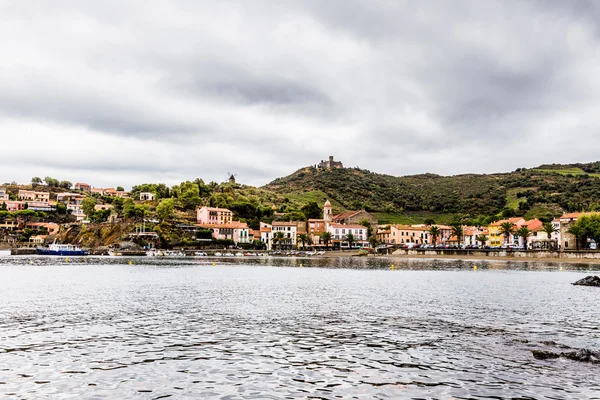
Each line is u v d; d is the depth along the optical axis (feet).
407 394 70.44
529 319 134.82
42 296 180.55
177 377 77.97
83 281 247.29
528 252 547.08
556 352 95.61
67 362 86.02
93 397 68.03
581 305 164.35
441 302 171.01
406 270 368.27
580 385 75.00
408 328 120.57
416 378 78.38
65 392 69.92
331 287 226.38
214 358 89.97
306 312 146.20
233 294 193.88
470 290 213.66
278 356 91.86
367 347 99.71
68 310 146.51
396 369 83.61
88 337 107.14
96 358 89.10
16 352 92.73
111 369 82.07
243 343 102.53
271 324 124.98
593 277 241.35
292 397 68.90
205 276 293.84
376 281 262.88
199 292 200.54
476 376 79.56
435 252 629.92
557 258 524.52
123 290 205.16
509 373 81.30
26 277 269.85
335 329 118.73
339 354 93.66
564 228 579.07
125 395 69.00
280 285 235.40
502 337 110.11
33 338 105.40
